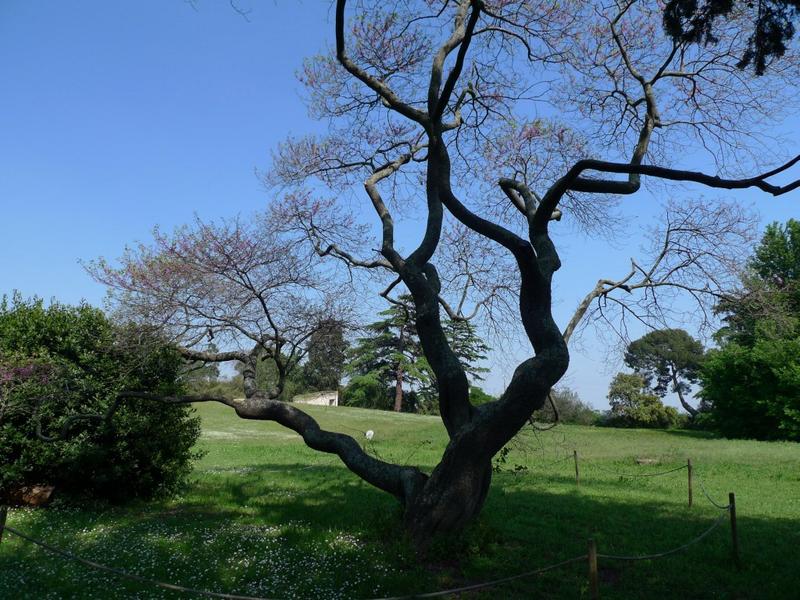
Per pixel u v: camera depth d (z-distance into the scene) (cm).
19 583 750
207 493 1438
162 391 1302
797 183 730
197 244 1091
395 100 1055
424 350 1027
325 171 1314
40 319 1263
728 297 1130
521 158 1309
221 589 746
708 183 796
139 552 890
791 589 817
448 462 924
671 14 891
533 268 941
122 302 1095
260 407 1078
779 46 850
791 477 1944
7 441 1178
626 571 887
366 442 2392
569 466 2211
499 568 861
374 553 889
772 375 3622
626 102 1229
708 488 1739
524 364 920
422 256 1050
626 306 1215
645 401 5034
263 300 1083
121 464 1270
